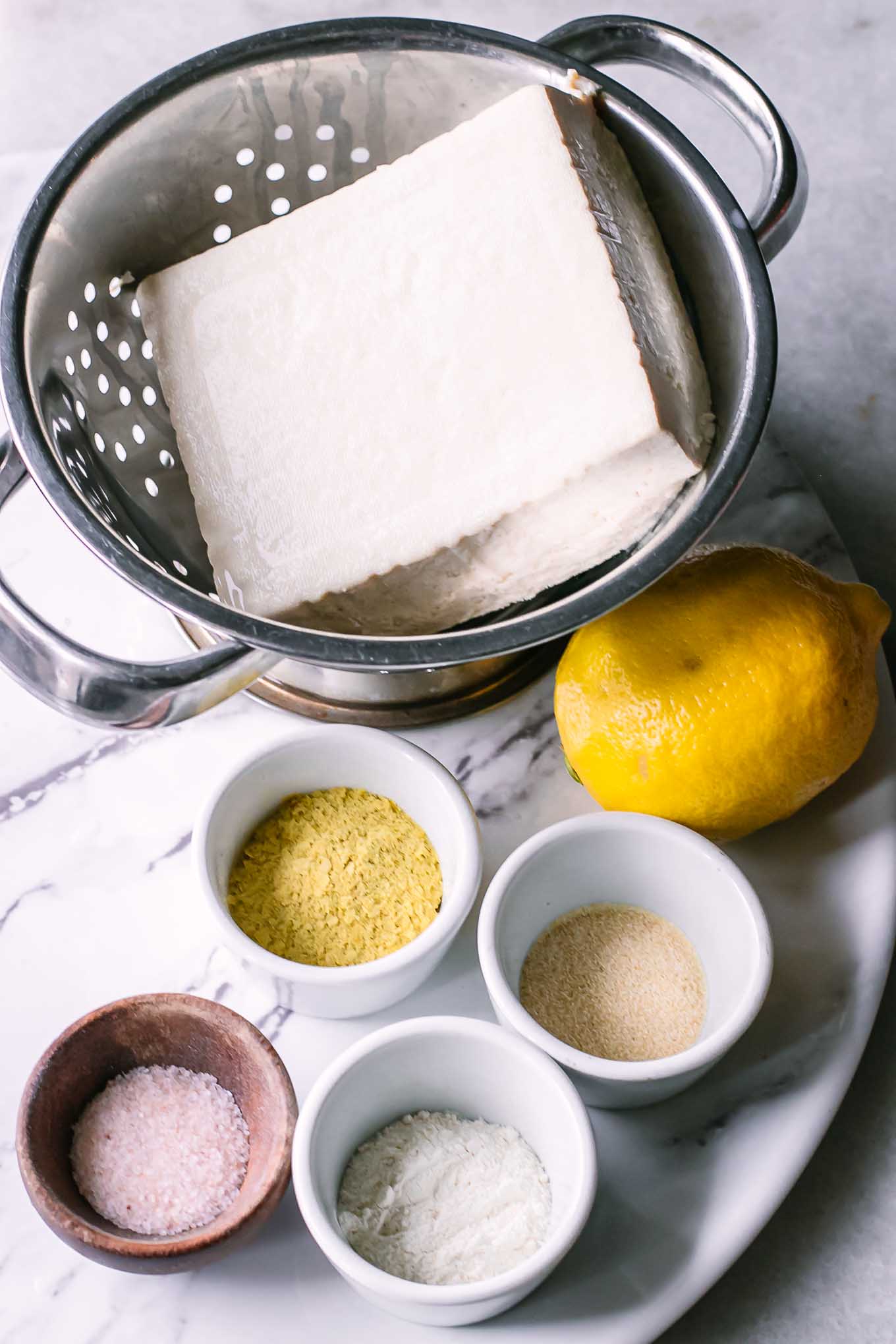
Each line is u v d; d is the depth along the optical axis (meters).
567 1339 0.48
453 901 0.51
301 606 0.52
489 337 0.53
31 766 0.55
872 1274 0.53
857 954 0.53
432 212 0.54
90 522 0.48
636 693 0.51
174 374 0.55
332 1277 0.49
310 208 0.54
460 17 0.73
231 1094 0.51
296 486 0.53
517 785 0.56
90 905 0.54
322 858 0.53
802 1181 0.54
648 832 0.51
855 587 0.53
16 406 0.49
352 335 0.54
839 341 0.67
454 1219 0.48
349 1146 0.50
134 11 0.73
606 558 0.53
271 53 0.53
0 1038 0.52
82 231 0.53
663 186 0.54
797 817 0.55
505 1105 0.50
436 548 0.52
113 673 0.47
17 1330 0.49
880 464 0.65
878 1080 0.55
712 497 0.49
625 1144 0.51
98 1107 0.50
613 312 0.52
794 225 0.53
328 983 0.49
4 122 0.71
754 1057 0.52
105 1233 0.47
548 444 0.52
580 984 0.52
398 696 0.56
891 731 0.56
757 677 0.50
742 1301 0.53
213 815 0.51
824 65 0.72
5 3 0.74
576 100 0.54
